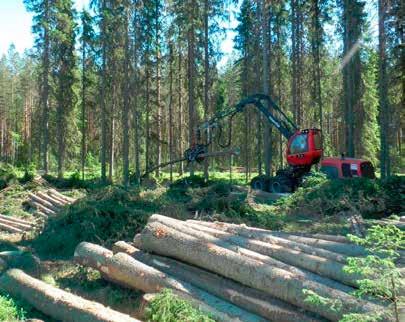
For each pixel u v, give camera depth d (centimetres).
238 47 3347
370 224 998
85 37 3478
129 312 724
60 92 3462
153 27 3108
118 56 3186
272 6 2773
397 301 430
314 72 2925
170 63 3416
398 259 609
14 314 699
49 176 2716
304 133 1834
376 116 4219
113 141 3584
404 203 1309
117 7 2986
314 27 2859
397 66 2038
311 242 746
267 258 674
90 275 904
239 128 3850
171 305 628
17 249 1148
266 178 1933
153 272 730
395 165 3734
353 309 523
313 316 572
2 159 5962
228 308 632
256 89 3138
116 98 3412
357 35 2481
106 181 2905
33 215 1872
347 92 2677
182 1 2819
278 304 611
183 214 1206
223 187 1509
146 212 1151
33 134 5112
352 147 2514
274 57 3172
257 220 1195
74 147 4019
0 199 2162
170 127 3525
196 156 2000
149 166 3503
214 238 759
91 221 1156
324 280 613
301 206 1415
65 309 676
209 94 2931
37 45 3412
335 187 1408
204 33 2772
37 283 762
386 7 2006
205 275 717
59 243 1137
